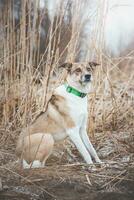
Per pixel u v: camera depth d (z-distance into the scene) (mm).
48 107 4367
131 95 5230
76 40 4754
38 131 4293
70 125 4270
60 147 4562
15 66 4836
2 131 4633
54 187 3727
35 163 4098
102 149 4523
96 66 4824
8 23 4762
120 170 3973
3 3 4824
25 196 3600
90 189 3721
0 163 4156
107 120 4969
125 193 3682
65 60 4816
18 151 4191
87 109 4508
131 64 6367
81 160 4387
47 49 4715
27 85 4633
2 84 4828
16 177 3822
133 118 4945
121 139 4613
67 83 4352
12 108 4844
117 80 5945
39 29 4801
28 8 4684
